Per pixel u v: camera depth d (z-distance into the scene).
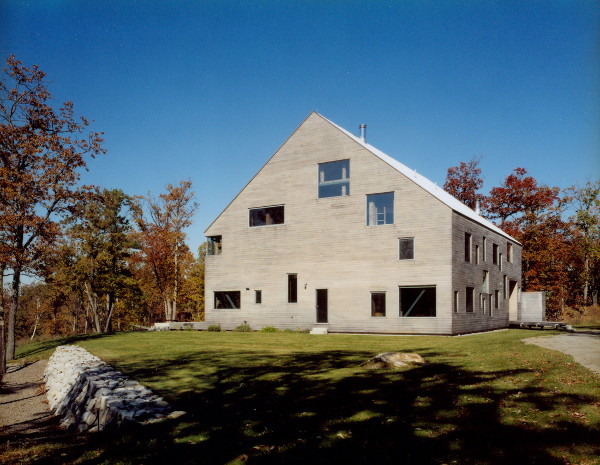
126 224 55.38
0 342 18.80
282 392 8.83
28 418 11.30
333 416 7.12
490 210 49.03
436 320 23.02
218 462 5.68
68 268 49.53
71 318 65.38
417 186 23.97
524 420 6.40
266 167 28.92
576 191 43.12
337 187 26.42
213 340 19.84
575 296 44.97
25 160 22.88
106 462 5.99
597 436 5.70
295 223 27.58
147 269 47.81
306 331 26.06
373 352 14.28
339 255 25.95
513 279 34.44
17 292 23.52
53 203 23.08
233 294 29.72
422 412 7.07
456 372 9.73
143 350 16.52
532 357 11.00
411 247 23.97
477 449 5.56
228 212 30.12
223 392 9.09
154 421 7.36
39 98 23.14
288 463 5.52
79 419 9.62
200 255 56.97
